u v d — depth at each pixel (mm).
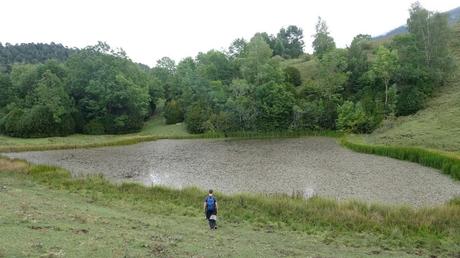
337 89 97875
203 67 124250
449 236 21750
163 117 116625
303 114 93938
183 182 38750
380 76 88625
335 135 85750
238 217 24859
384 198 31500
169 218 23719
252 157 56094
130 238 16172
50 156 60156
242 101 96500
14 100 108438
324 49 120562
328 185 36500
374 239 21141
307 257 16672
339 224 23516
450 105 73938
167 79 137750
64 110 94188
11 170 38969
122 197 29453
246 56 119500
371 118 81188
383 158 52531
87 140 85125
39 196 26609
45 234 15000
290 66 118438
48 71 100250
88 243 14430
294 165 48094
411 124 70188
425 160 46531
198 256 14766
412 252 19219
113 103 101312
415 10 92188
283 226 23375
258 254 16375
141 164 51188
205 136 90875
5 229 15023
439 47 87438
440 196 31984
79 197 28578
